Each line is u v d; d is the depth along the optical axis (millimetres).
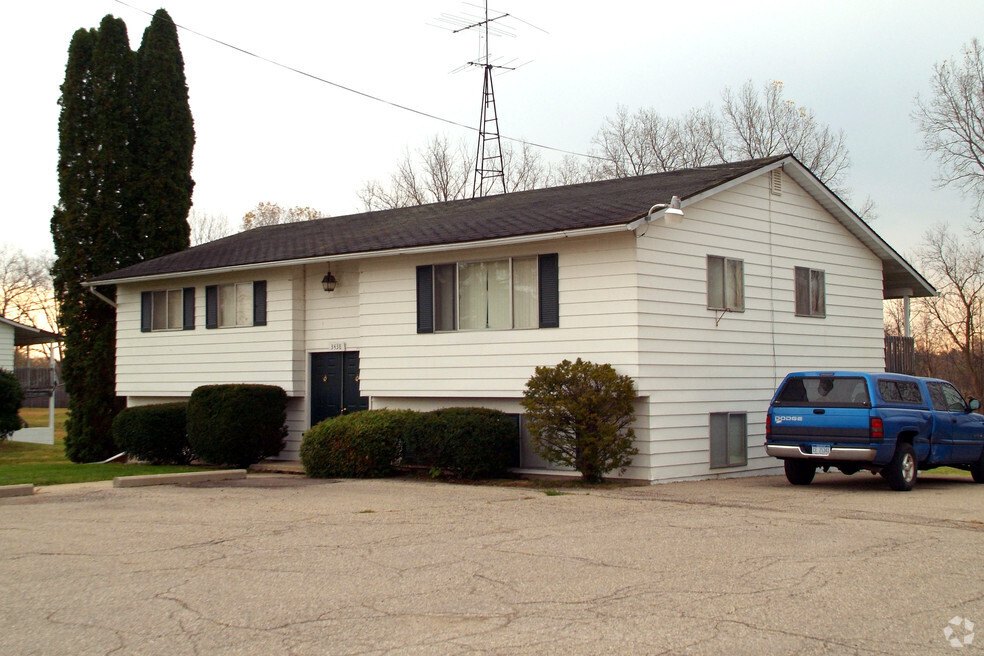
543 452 15594
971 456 16328
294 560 8812
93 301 25578
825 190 19875
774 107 40750
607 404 15211
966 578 7902
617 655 5844
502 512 11914
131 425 21281
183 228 27109
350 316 20312
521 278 16859
